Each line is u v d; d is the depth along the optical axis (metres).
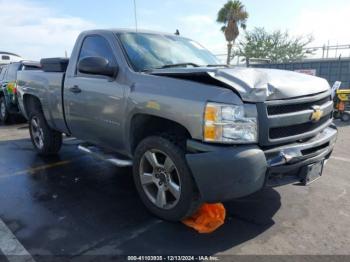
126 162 3.82
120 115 3.62
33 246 2.90
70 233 3.12
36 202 3.83
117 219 3.40
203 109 2.79
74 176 4.72
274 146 2.93
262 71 3.30
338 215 3.52
